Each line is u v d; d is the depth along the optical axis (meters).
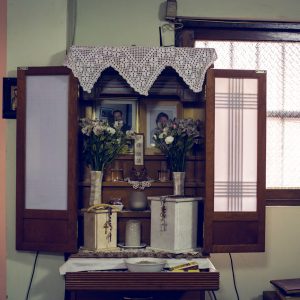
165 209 3.28
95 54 3.24
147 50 3.25
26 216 3.33
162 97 3.62
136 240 3.35
